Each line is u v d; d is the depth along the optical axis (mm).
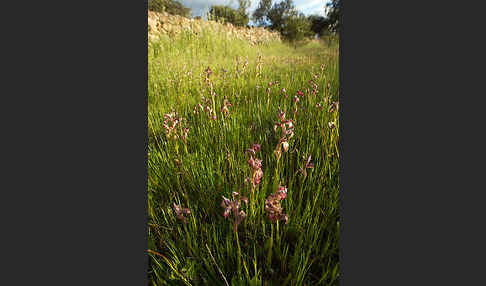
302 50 6492
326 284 1436
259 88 3777
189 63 5703
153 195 2072
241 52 7102
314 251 1644
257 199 1750
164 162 2305
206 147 2566
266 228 1783
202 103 3271
